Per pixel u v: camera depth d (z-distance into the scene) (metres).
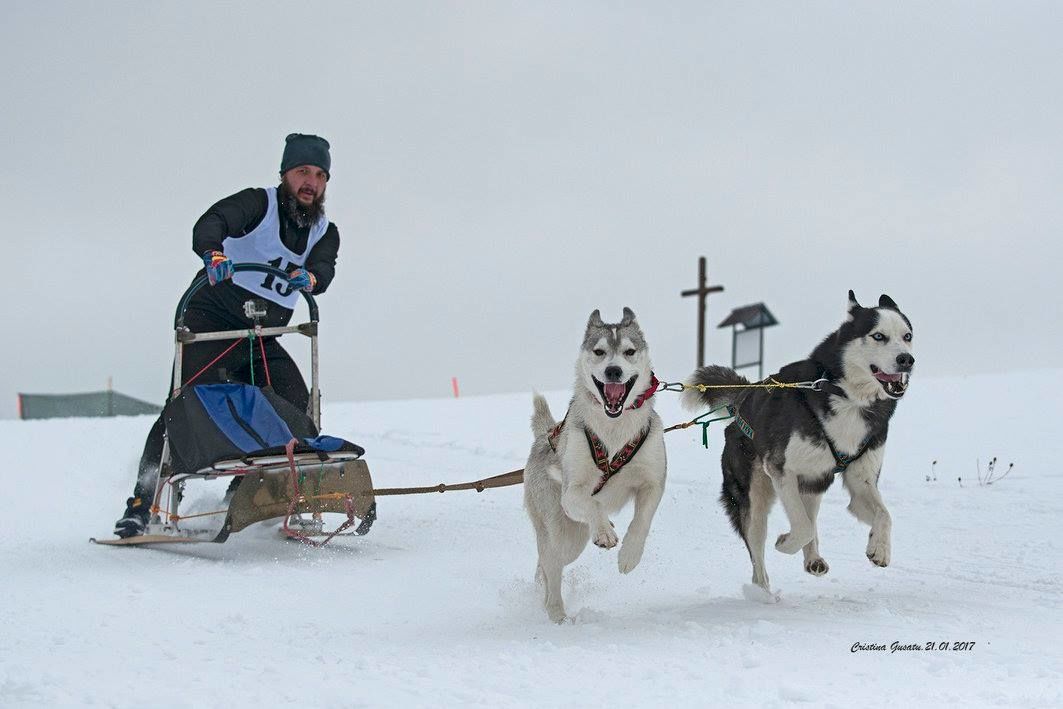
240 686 3.75
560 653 4.21
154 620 4.98
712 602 5.38
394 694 3.62
